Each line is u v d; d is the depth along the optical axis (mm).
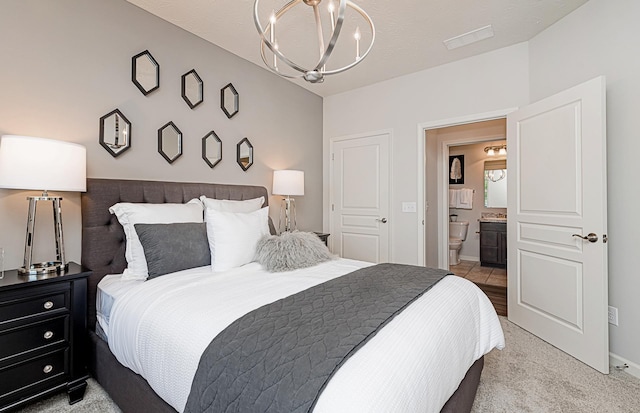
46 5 1843
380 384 815
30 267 1639
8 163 1468
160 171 2414
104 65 2092
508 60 2879
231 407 855
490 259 5270
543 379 1896
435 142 4645
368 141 3836
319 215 4156
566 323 2258
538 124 2508
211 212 2008
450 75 3201
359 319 1106
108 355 1603
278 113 3512
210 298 1384
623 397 1715
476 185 5801
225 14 2354
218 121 2854
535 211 2543
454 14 2361
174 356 1131
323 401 741
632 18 1976
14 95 1734
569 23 2377
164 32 2426
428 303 1341
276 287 1582
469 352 1400
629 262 2004
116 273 2025
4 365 1427
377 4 2230
